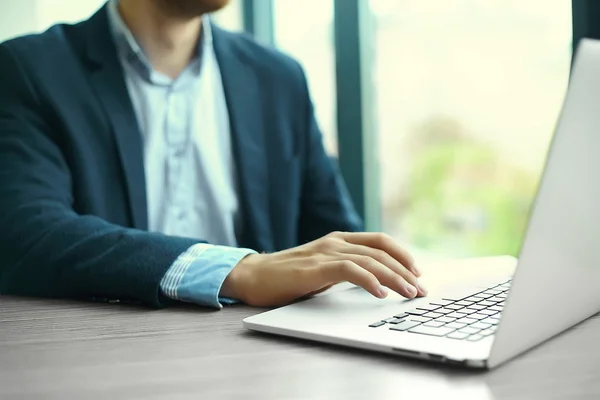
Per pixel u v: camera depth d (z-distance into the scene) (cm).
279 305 78
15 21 214
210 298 77
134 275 80
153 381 50
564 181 50
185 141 137
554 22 141
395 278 73
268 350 58
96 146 120
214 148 140
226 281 80
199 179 138
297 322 64
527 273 49
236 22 222
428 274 88
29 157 111
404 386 47
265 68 146
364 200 178
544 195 47
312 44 192
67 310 79
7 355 58
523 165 156
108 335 65
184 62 141
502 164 162
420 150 178
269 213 139
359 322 63
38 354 59
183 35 138
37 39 126
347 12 177
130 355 58
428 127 176
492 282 81
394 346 54
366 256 76
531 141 152
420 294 74
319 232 144
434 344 54
